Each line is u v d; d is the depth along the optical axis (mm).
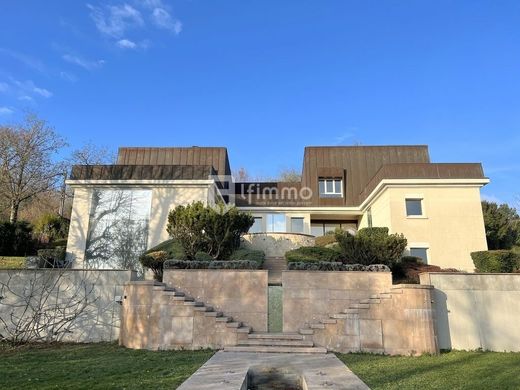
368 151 31844
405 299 11773
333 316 11852
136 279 13516
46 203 32469
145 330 11609
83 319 12641
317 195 30406
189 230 15891
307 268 13133
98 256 21016
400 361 10203
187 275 12922
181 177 22203
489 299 12680
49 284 12844
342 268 13102
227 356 10008
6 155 28016
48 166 30734
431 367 9414
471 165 22609
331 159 31750
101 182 21891
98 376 7777
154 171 22406
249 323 12477
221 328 11633
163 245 18750
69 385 7031
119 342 11984
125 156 31234
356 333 11633
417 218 21875
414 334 11484
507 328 12453
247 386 7809
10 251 20312
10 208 28484
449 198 22141
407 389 7234
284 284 12758
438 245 21469
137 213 21719
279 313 12805
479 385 7699
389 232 21891
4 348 11359
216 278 12891
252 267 13336
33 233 24641
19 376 7766
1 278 12781
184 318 11695
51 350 11086
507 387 7574
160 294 11867
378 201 24766
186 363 9180
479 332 12422
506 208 28922
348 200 30094
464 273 12914
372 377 8172
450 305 12602
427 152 31594
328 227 31297
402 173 22484
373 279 12758
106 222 21562
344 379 7590
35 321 12359
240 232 16609
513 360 10555
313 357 10062
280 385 8133
